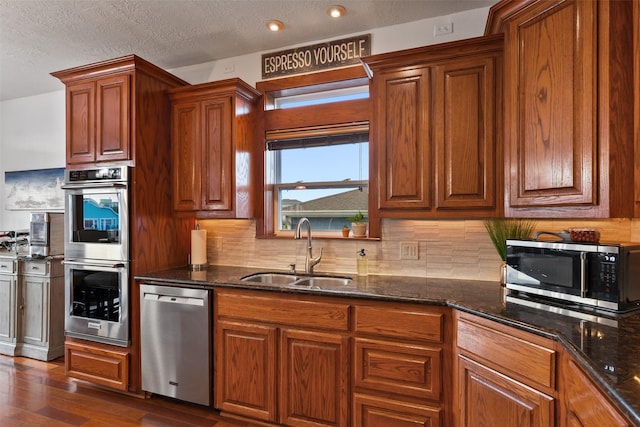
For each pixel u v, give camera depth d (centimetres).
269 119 282
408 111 213
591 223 197
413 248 247
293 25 255
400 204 215
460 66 203
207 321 224
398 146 215
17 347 327
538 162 160
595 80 140
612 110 137
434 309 177
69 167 273
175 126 276
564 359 120
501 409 143
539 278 166
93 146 263
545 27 157
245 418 223
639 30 135
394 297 183
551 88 155
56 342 324
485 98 198
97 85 262
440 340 175
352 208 275
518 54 169
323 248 269
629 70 138
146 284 244
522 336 136
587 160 143
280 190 295
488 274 230
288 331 204
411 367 180
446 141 205
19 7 230
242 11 238
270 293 210
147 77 260
